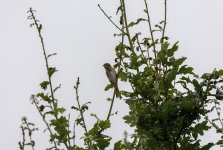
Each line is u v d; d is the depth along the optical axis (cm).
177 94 862
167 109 823
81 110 1044
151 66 901
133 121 859
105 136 882
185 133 836
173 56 891
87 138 881
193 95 836
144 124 846
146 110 834
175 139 834
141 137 889
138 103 851
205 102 833
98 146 869
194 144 823
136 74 870
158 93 852
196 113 826
